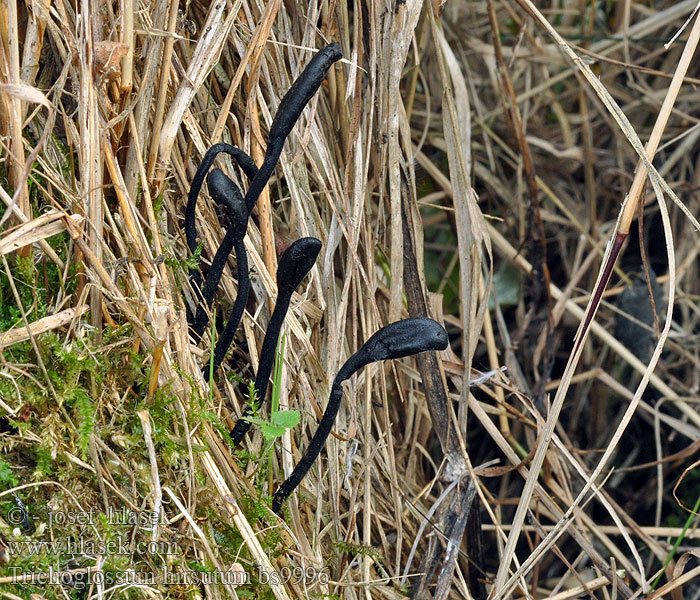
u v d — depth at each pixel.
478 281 2.00
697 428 2.45
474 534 1.86
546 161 2.96
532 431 2.28
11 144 1.22
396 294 1.75
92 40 1.20
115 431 1.27
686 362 2.62
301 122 1.65
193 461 1.30
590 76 1.54
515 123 2.35
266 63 1.62
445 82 1.80
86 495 1.24
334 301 1.67
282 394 1.53
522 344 2.60
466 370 1.78
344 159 1.78
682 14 2.75
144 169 1.38
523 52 2.86
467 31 2.86
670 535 2.05
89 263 1.29
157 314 1.30
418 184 2.40
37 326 1.23
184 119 1.47
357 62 1.70
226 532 1.33
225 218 1.52
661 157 2.88
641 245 1.62
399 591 1.68
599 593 2.05
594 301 1.45
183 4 1.57
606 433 2.73
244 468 1.45
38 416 1.24
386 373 1.88
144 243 1.32
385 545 1.69
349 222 1.67
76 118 1.37
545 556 2.37
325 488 1.60
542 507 2.06
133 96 1.39
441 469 1.80
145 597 1.21
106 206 1.29
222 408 1.47
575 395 2.73
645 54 2.94
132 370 1.30
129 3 1.24
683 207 1.39
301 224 1.62
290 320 1.54
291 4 1.69
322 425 1.31
